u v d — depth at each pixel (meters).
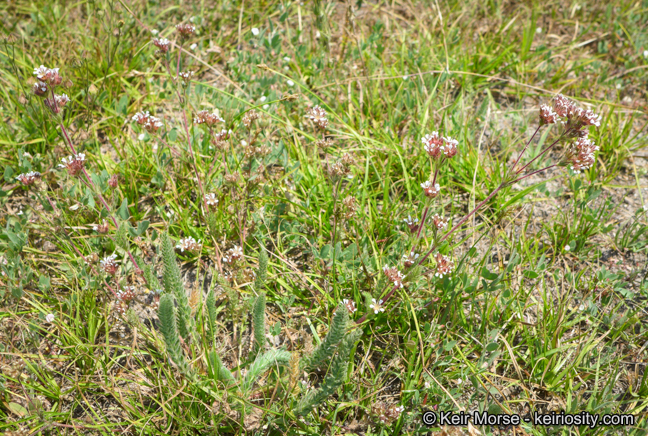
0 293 2.95
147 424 2.46
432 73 4.37
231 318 2.85
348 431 2.55
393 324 2.91
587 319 2.97
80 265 3.10
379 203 3.64
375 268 3.07
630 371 2.81
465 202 3.68
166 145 3.73
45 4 5.17
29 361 2.75
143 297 3.12
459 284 2.90
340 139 4.00
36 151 3.88
